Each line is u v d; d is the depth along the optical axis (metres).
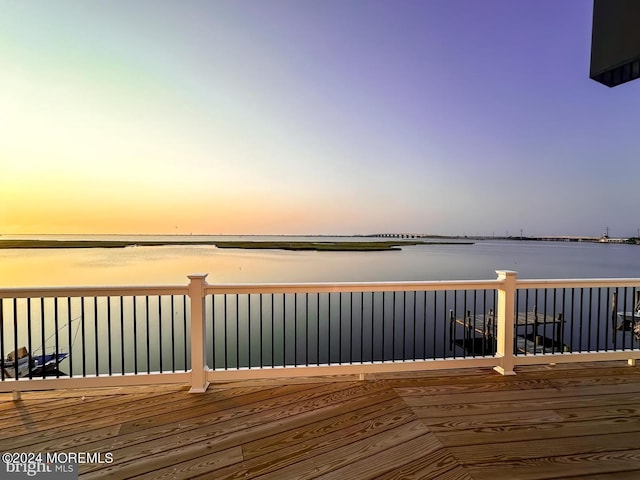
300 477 1.51
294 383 2.67
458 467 1.59
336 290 2.79
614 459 1.67
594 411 2.21
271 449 1.75
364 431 1.94
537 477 1.51
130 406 2.27
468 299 15.94
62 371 7.93
